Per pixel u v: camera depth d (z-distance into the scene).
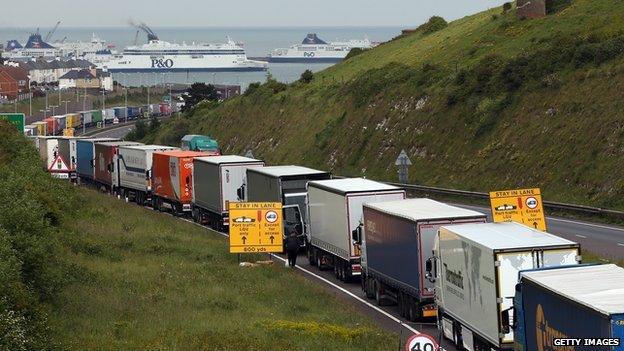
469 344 75.88
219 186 162.50
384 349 76.25
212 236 153.62
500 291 68.12
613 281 55.88
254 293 102.94
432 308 88.19
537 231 75.69
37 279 84.25
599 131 179.50
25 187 106.31
